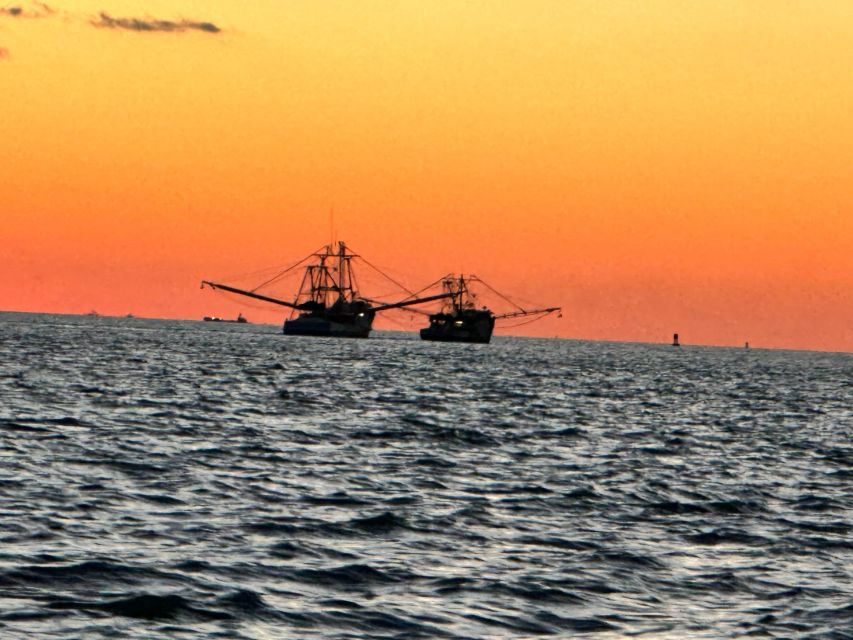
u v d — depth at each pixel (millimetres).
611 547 68562
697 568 63625
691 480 100875
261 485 87250
